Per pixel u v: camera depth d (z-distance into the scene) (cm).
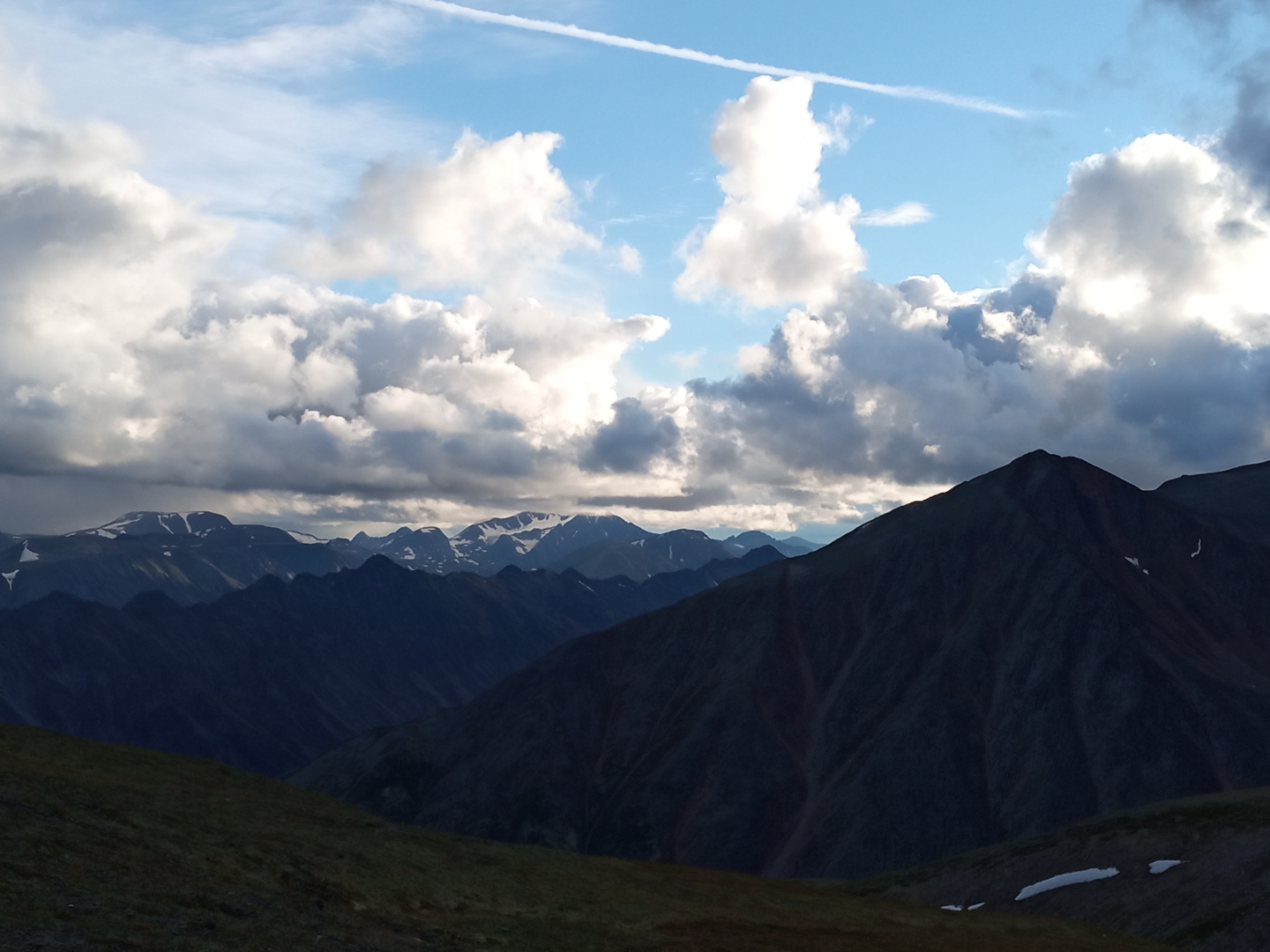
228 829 4694
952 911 7225
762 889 6994
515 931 4584
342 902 4256
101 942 2989
